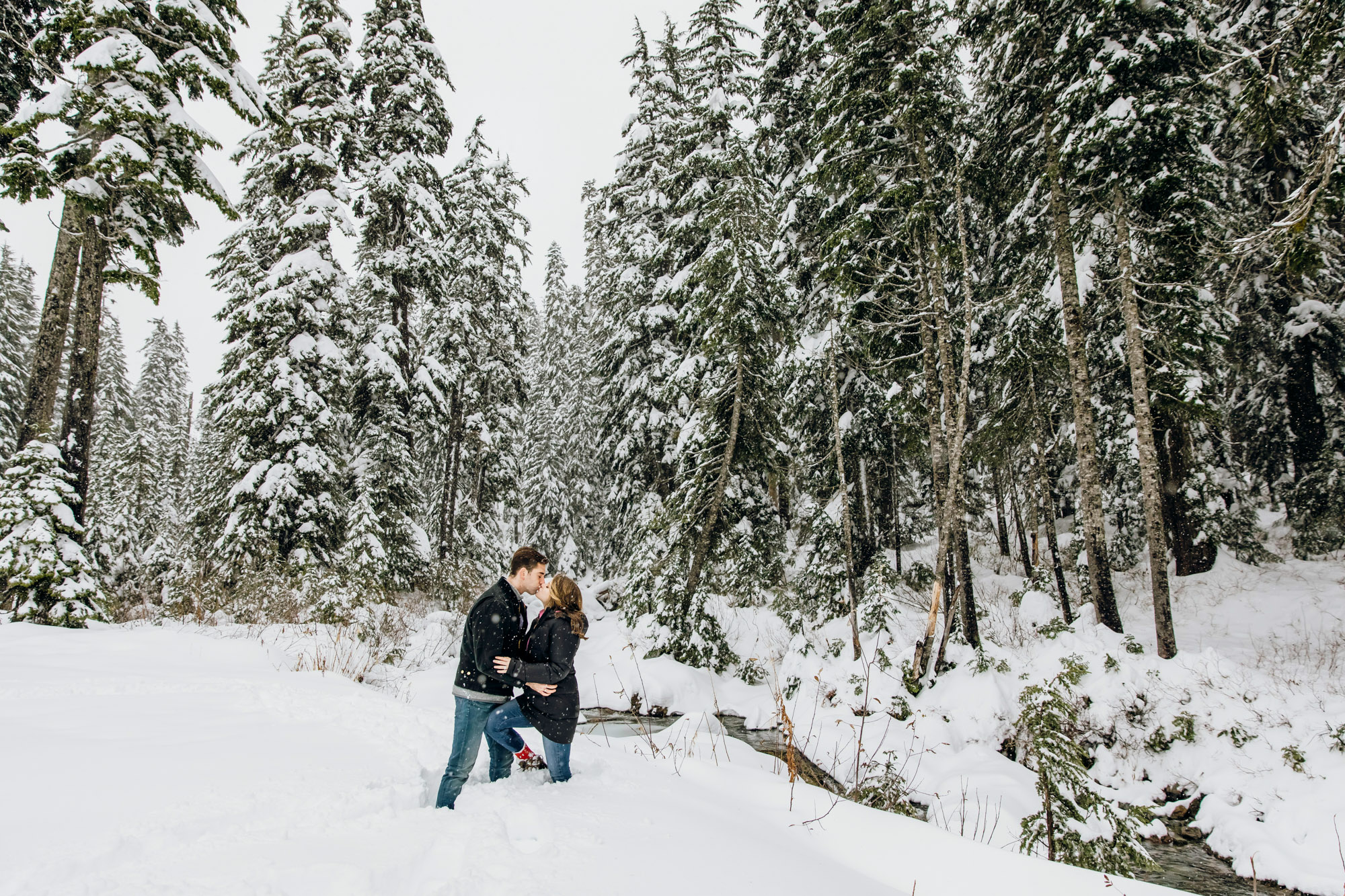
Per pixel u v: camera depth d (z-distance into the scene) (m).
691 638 13.34
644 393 18.33
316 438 17.00
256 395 16.09
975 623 12.16
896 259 13.73
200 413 29.80
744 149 13.40
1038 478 18.08
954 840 3.96
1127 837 4.61
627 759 5.30
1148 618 14.07
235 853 2.77
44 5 12.12
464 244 23.02
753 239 13.59
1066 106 11.29
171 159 11.47
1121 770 8.65
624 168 19.86
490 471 25.92
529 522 32.97
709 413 14.25
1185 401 11.95
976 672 10.29
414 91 19.55
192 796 3.34
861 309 14.23
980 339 16.30
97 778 3.46
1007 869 3.64
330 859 2.76
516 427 26.75
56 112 10.12
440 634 13.32
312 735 4.85
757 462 14.86
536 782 4.23
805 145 16.83
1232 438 17.12
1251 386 16.27
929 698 10.45
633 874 2.82
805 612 16.09
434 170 20.08
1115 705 9.14
